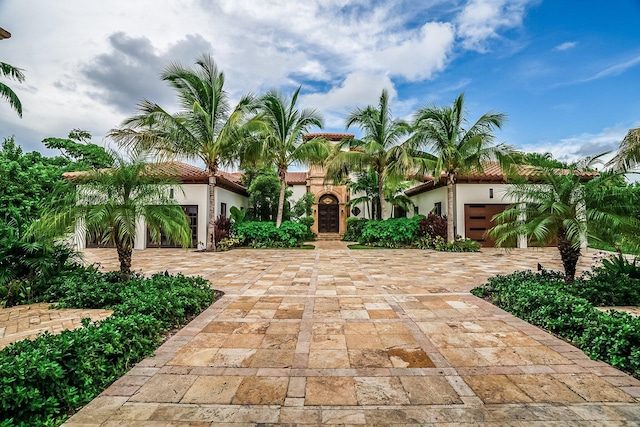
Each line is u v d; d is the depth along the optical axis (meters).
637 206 6.16
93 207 6.15
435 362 3.48
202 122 14.98
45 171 17.58
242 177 23.25
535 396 2.80
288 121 17.80
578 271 9.55
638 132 6.40
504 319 4.96
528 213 6.87
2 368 2.49
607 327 3.69
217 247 17.05
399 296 6.43
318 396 2.81
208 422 2.45
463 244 15.58
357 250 16.31
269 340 4.12
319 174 25.14
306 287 7.34
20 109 9.47
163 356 3.65
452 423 2.44
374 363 3.46
